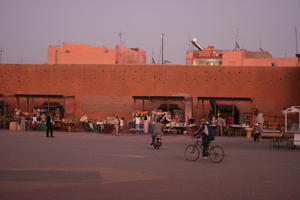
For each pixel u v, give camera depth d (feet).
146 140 105.81
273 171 50.01
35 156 60.49
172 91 154.81
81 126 146.72
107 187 36.76
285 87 150.30
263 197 33.94
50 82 158.92
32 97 153.69
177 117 150.41
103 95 156.97
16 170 45.88
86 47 203.21
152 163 55.57
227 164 56.29
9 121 152.05
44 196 32.45
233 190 36.70
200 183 39.91
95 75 157.69
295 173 48.62
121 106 156.15
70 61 200.54
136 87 156.25
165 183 39.50
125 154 67.36
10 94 158.61
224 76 152.87
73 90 158.20
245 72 152.05
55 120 147.02
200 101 152.76
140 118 145.28
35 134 120.98
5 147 74.64
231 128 141.79
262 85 151.33
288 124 143.13
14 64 160.45
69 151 69.77
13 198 31.53
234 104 151.43
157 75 155.53
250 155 70.79
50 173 44.09
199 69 154.10
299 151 82.99
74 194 33.42
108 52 201.57
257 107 151.02
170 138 119.03
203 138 59.88
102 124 143.33
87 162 54.60
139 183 39.19
